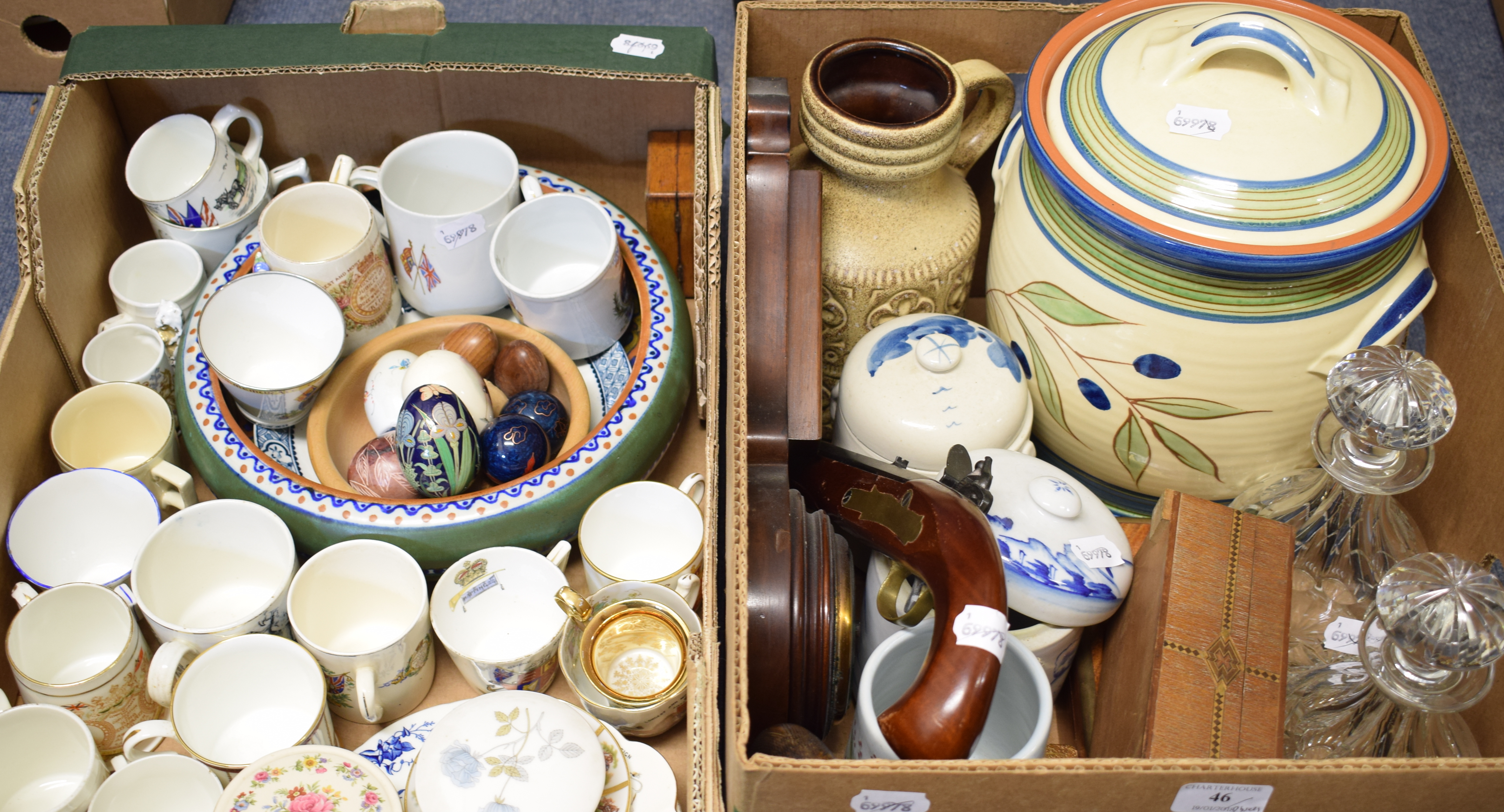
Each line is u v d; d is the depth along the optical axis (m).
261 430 0.82
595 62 0.87
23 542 0.75
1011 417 0.72
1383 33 0.82
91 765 0.63
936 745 0.54
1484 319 0.68
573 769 0.59
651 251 0.90
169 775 0.62
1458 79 1.20
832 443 0.79
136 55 0.87
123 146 0.93
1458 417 0.71
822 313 0.81
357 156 0.99
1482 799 0.49
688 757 0.72
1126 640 0.66
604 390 0.88
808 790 0.47
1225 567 0.62
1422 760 0.47
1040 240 0.71
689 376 0.86
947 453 0.71
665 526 0.79
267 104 0.93
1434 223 0.74
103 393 0.81
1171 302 0.66
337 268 0.80
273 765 0.59
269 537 0.73
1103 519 0.66
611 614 0.71
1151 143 0.65
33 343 0.79
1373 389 0.58
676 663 0.72
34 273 0.79
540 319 0.83
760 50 0.88
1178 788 0.48
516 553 0.74
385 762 0.67
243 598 0.76
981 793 0.48
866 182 0.76
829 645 0.61
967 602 0.57
